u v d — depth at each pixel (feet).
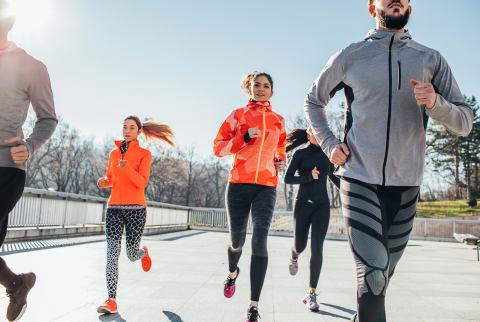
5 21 7.20
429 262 26.55
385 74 6.26
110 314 9.80
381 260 5.61
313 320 9.97
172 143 14.69
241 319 9.76
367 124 6.31
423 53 6.37
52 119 7.61
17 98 7.19
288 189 126.21
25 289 7.61
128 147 12.14
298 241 13.08
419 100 5.45
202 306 11.01
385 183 6.14
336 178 12.78
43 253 20.40
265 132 10.30
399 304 12.40
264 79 10.59
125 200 11.47
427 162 135.85
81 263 17.54
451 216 113.39
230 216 10.19
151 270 17.15
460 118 5.77
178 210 56.59
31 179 132.05
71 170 138.72
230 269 10.71
